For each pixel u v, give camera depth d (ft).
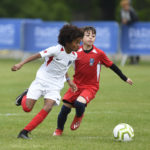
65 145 68.13
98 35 228.63
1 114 98.84
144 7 376.89
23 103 73.61
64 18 379.35
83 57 80.02
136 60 233.96
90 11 461.37
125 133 71.97
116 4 424.87
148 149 66.44
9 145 67.41
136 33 224.33
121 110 105.19
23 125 86.84
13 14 369.91
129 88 144.56
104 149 65.62
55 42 234.17
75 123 78.69
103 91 137.49
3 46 245.45
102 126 87.25
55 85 74.13
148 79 168.66
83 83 80.64
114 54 247.70
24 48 241.96
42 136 76.69
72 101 79.41
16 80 164.35
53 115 98.84
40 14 372.79
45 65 74.74
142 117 96.53
